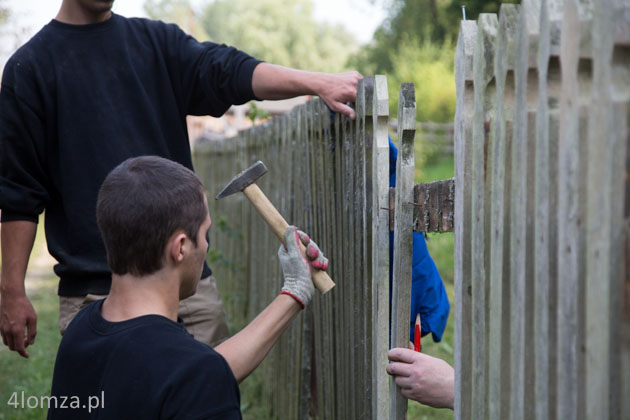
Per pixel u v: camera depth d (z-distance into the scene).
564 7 0.95
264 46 47.69
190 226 1.38
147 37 2.33
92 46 2.22
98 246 2.19
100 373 1.31
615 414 0.84
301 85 2.21
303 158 2.98
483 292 1.27
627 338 0.82
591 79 0.92
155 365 1.26
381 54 30.33
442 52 20.75
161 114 2.33
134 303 1.38
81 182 2.19
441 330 2.18
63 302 2.28
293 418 3.21
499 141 1.18
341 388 2.38
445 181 1.53
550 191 1.00
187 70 2.34
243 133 4.94
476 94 1.29
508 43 1.13
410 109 1.70
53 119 2.21
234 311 5.29
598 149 0.86
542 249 1.03
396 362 1.71
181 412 1.22
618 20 0.82
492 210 1.22
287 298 1.66
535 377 1.08
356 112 2.10
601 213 0.85
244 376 1.58
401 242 1.76
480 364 1.30
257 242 4.23
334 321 2.49
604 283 0.85
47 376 4.59
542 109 1.02
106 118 2.21
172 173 1.39
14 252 2.21
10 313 2.23
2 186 2.19
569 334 0.94
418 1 27.95
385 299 1.88
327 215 2.55
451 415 3.73
